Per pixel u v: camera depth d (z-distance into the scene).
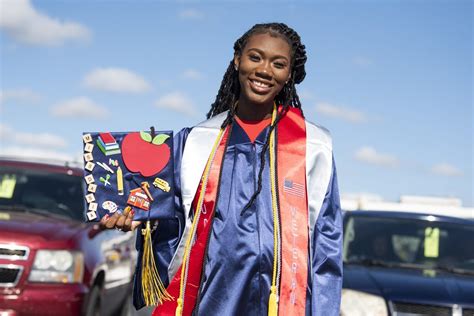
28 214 9.27
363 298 7.71
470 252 8.92
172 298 3.96
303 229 3.92
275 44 4.10
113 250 9.68
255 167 4.01
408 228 9.20
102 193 4.08
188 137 4.11
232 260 3.87
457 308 7.60
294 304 3.85
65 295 8.19
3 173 9.82
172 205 4.07
